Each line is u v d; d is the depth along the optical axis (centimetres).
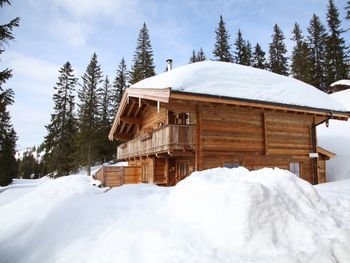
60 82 3984
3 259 629
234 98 1262
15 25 1425
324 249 395
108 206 690
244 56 5050
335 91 3656
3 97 1433
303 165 1602
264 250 423
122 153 2259
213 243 445
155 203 671
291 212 499
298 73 4384
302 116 1633
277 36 5222
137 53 4803
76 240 561
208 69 1461
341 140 2231
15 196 1698
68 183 1458
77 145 3638
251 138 1434
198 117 1302
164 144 1287
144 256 440
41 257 560
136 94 1477
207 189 561
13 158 4481
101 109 4278
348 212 574
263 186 517
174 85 1197
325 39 4369
